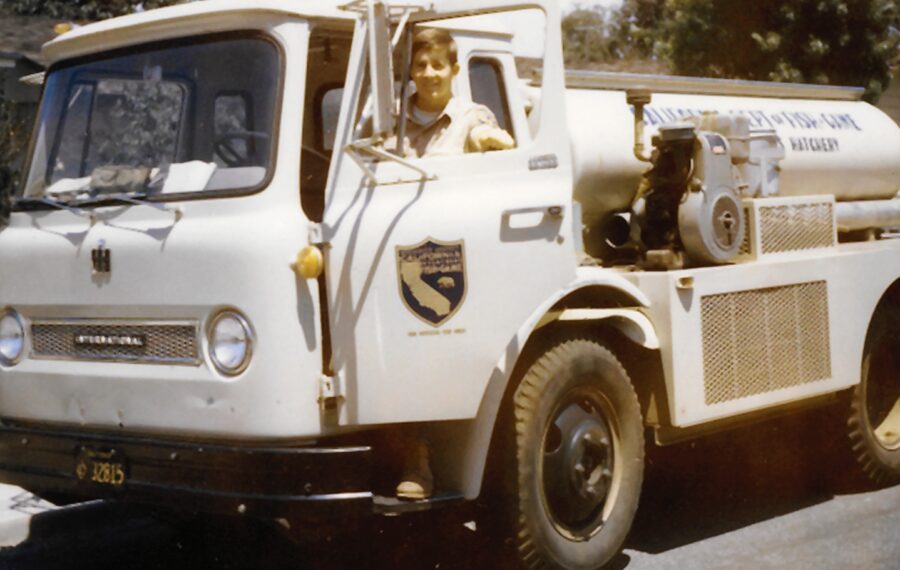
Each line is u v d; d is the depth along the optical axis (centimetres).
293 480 452
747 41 2045
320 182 566
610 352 559
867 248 719
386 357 479
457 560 575
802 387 655
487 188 503
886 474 729
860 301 694
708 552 598
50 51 559
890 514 670
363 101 488
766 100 775
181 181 495
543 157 515
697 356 591
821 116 791
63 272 520
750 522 655
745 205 644
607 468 556
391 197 488
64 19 2209
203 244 474
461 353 490
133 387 496
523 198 508
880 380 739
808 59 2016
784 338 645
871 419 731
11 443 531
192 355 480
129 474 491
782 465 768
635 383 592
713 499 704
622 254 668
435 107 524
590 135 639
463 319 491
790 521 656
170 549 623
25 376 536
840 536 623
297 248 464
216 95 498
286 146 475
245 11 486
